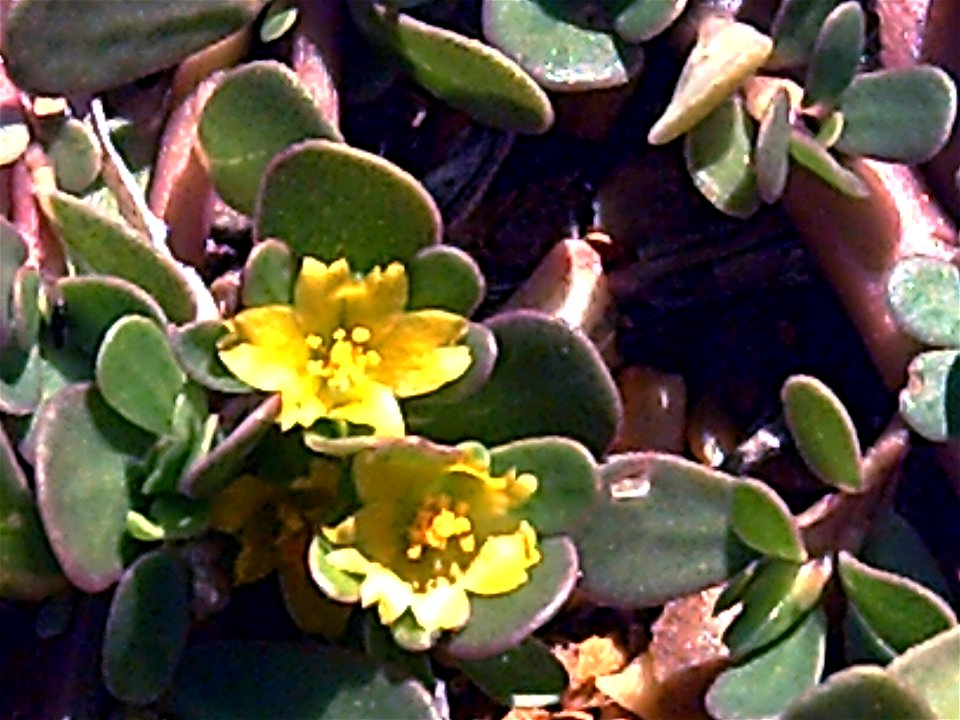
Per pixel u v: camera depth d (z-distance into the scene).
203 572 0.08
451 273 0.08
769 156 0.08
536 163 0.10
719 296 0.10
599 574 0.08
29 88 0.08
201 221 0.09
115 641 0.08
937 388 0.08
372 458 0.08
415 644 0.08
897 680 0.07
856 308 0.09
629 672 0.09
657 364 0.10
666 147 0.10
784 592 0.08
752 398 0.10
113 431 0.08
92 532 0.08
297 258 0.08
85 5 0.08
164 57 0.09
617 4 0.09
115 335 0.07
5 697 0.09
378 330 0.08
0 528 0.08
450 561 0.08
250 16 0.09
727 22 0.09
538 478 0.08
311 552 0.08
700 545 0.08
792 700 0.08
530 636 0.08
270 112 0.08
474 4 0.10
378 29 0.09
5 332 0.08
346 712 0.08
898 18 0.09
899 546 0.09
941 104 0.08
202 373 0.08
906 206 0.09
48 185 0.09
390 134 0.10
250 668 0.08
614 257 0.10
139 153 0.09
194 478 0.07
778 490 0.09
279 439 0.08
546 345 0.08
